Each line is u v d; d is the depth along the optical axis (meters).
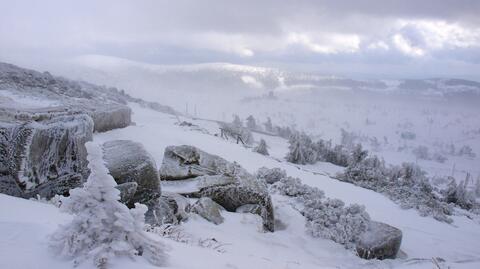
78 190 3.28
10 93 15.01
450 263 7.41
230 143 22.77
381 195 17.75
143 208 3.49
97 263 3.09
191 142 18.83
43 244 3.38
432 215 15.52
